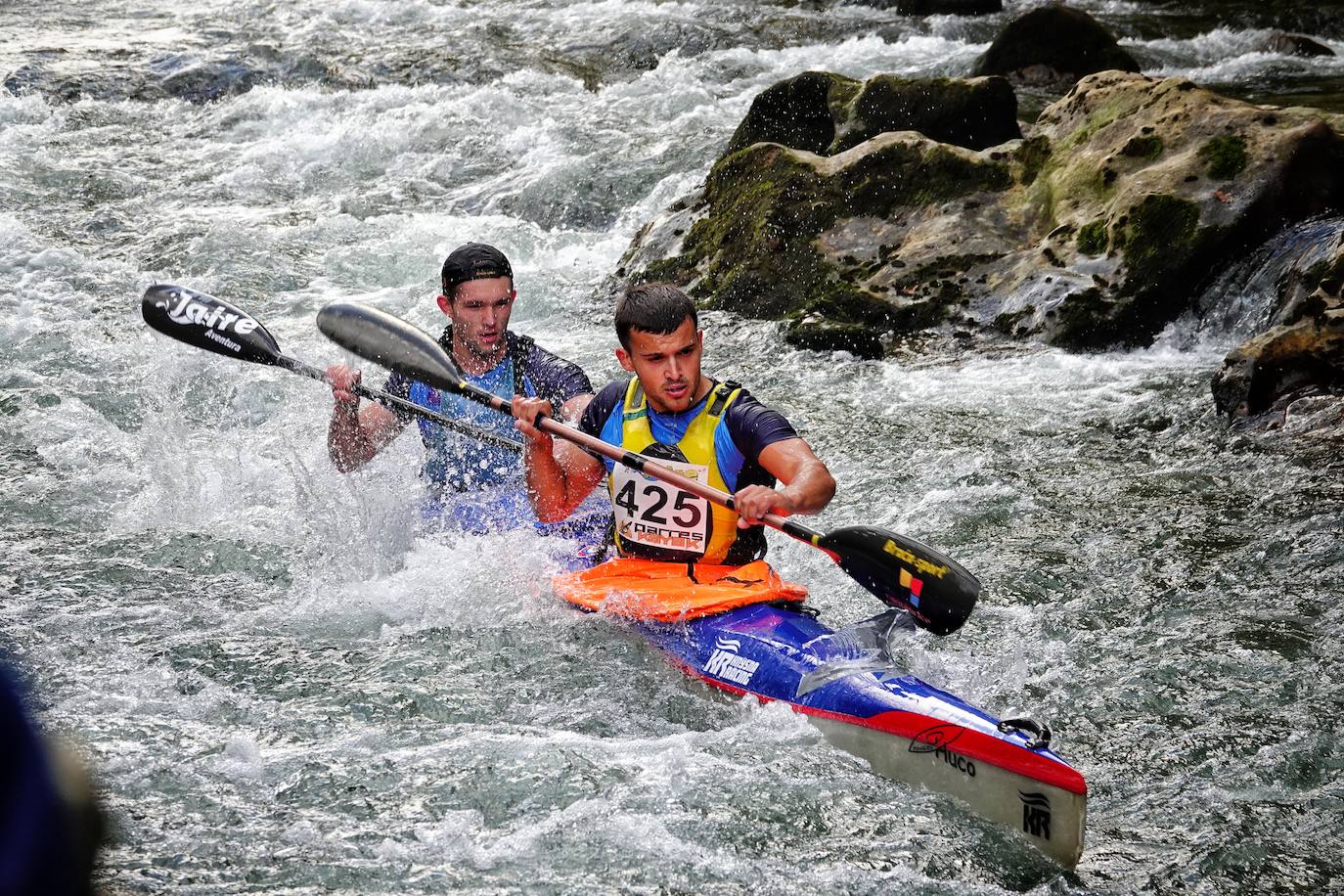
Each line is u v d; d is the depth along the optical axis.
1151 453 19.89
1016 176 27.81
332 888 9.58
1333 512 17.22
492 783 11.11
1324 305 20.30
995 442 20.59
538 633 14.02
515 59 52.09
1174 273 24.05
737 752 11.73
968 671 13.66
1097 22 45.72
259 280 30.58
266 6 61.38
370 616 14.77
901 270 26.89
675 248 30.08
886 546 12.48
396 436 17.38
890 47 52.78
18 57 49.00
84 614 14.73
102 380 23.34
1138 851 10.47
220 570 16.14
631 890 9.67
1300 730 12.29
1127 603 15.23
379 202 37.00
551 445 14.75
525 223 34.84
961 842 10.43
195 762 11.40
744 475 13.71
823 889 9.74
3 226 32.56
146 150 41.19
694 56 52.84
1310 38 51.12
